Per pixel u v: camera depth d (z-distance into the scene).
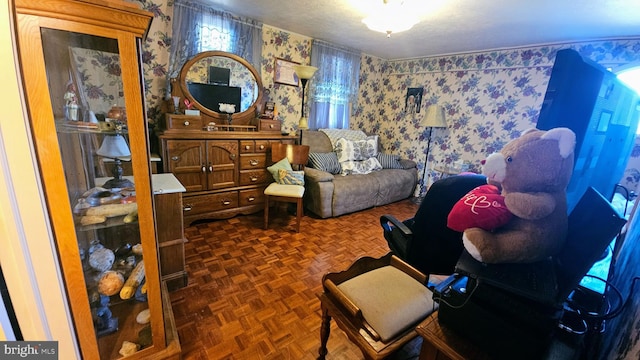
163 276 1.68
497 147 3.36
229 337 1.41
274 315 1.58
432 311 1.08
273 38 3.09
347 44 3.53
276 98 3.28
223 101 2.79
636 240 0.85
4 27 0.69
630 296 0.74
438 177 3.93
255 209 2.96
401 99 4.20
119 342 1.14
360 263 1.30
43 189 0.82
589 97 0.85
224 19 2.64
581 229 0.70
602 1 1.77
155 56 2.47
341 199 3.07
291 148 2.97
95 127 0.95
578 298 0.95
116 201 1.01
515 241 0.64
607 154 1.16
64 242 0.90
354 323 1.04
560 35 2.55
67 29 0.77
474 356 0.72
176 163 2.37
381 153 4.33
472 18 2.26
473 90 3.47
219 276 1.91
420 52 3.65
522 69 3.06
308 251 2.33
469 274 0.70
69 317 0.95
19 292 0.86
